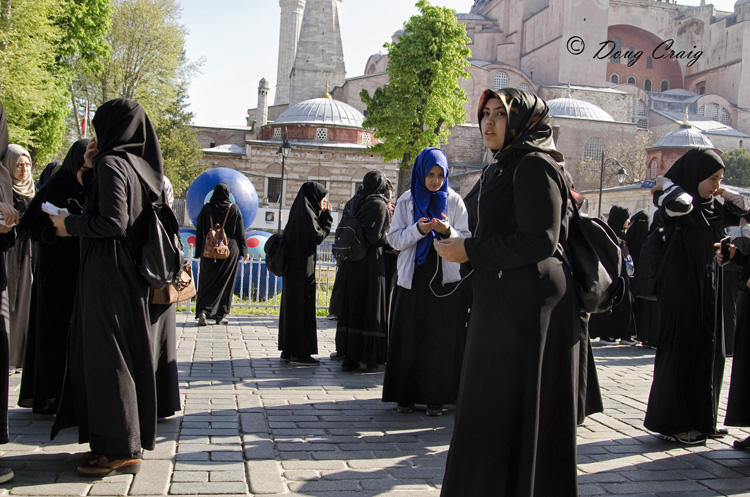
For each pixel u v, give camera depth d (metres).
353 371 7.07
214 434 4.57
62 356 4.88
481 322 2.92
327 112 48.53
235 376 6.57
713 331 4.68
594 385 4.97
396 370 5.42
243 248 10.48
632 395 6.43
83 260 3.73
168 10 38.91
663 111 72.75
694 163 4.81
